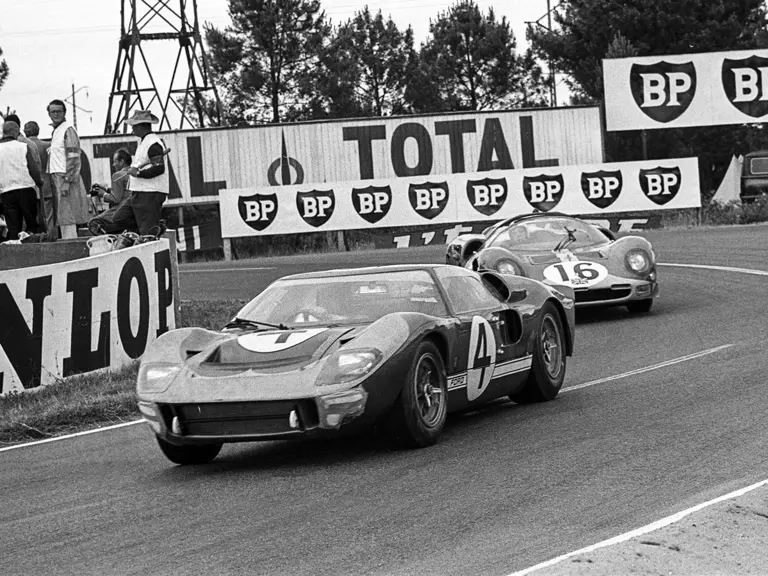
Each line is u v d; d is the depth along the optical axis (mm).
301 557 16984
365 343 24047
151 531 19312
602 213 108000
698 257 73750
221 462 25719
